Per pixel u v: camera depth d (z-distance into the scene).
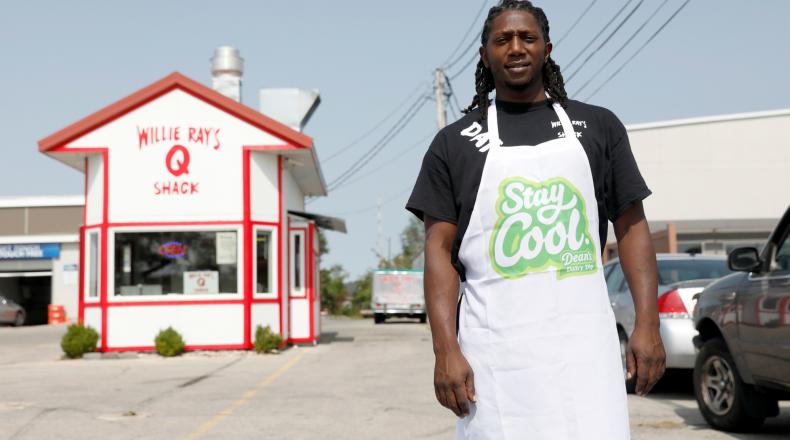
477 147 2.78
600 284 2.73
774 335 6.53
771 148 41.44
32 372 13.84
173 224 17.44
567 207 2.69
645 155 41.75
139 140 17.48
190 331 17.34
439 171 2.84
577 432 2.63
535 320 2.67
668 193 41.56
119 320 17.25
